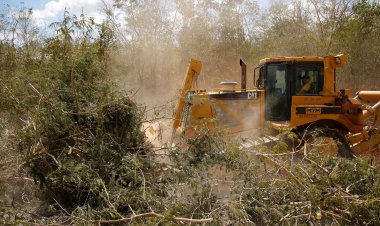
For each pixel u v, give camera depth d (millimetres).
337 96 7730
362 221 4012
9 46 6855
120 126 5027
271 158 4688
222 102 7367
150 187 4297
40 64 5328
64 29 5121
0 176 4852
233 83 7977
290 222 3883
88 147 4633
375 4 17188
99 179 4191
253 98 7523
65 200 4672
